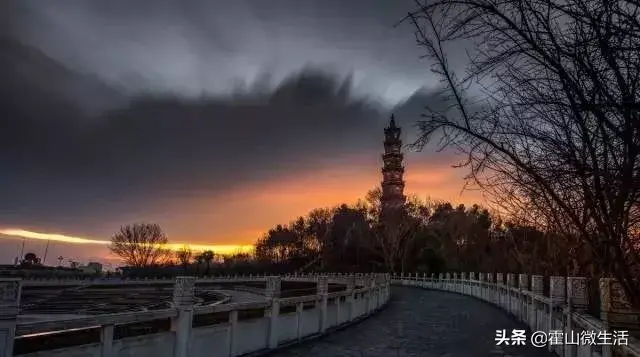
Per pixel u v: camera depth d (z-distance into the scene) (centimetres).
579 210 527
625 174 391
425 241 7975
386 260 8288
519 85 442
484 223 6319
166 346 889
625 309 686
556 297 1195
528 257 2367
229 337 1102
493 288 3112
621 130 390
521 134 463
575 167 428
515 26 395
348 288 2089
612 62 369
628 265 516
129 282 7562
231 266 11606
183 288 941
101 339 737
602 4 354
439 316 2333
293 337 1434
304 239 11756
